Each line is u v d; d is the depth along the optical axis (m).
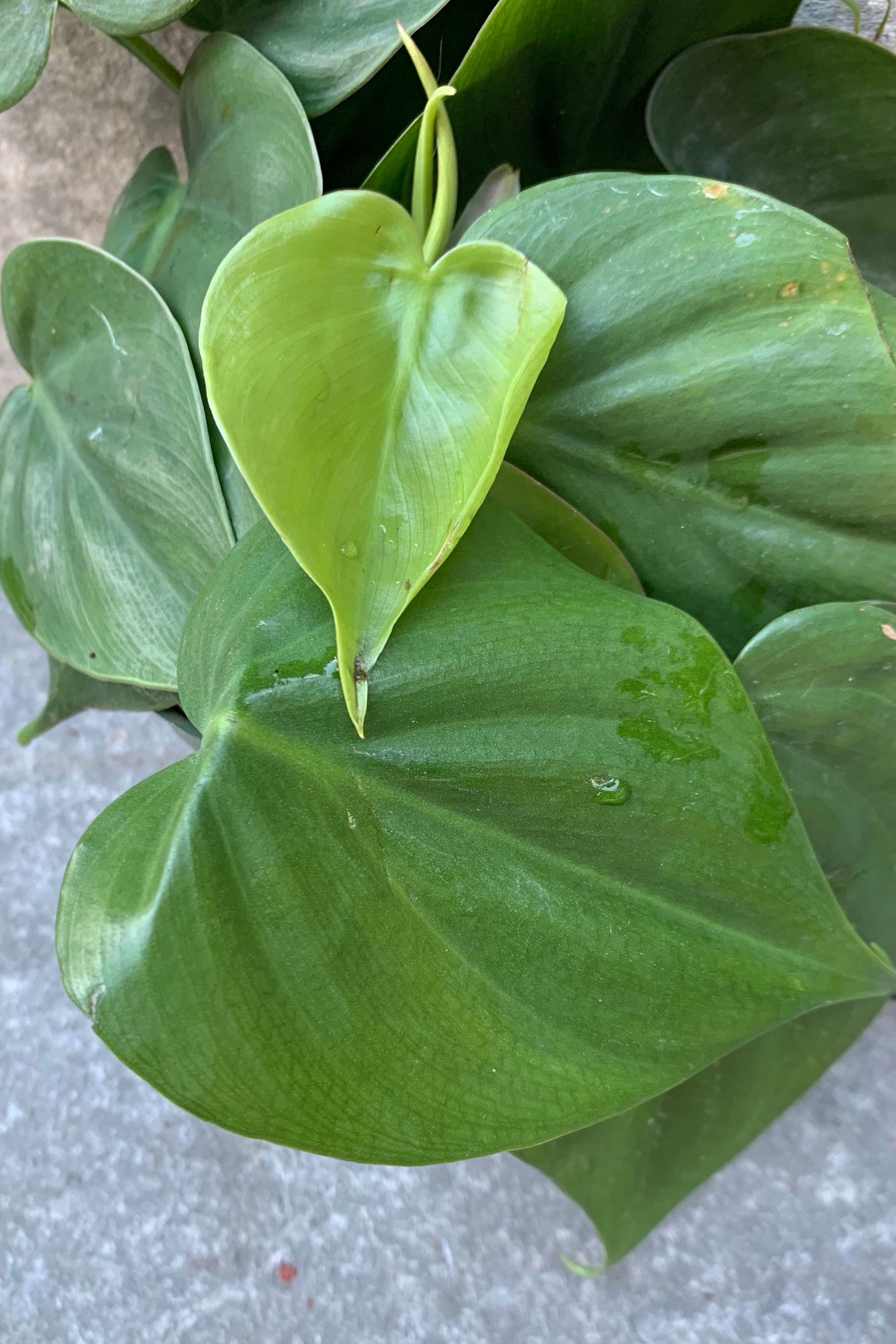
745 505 0.27
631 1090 0.24
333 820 0.24
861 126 0.28
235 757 0.24
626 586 0.28
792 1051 0.35
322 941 0.24
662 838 0.25
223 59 0.28
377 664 0.24
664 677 0.25
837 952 0.26
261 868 0.24
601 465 0.27
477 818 0.25
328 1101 0.23
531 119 0.29
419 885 0.24
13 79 0.29
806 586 0.27
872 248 0.31
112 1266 0.42
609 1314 0.41
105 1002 0.23
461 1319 0.41
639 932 0.25
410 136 0.26
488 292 0.24
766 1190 0.42
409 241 0.25
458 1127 0.24
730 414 0.26
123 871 0.24
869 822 0.30
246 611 0.25
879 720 0.28
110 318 0.29
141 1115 0.44
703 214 0.24
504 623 0.25
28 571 0.30
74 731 0.49
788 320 0.25
